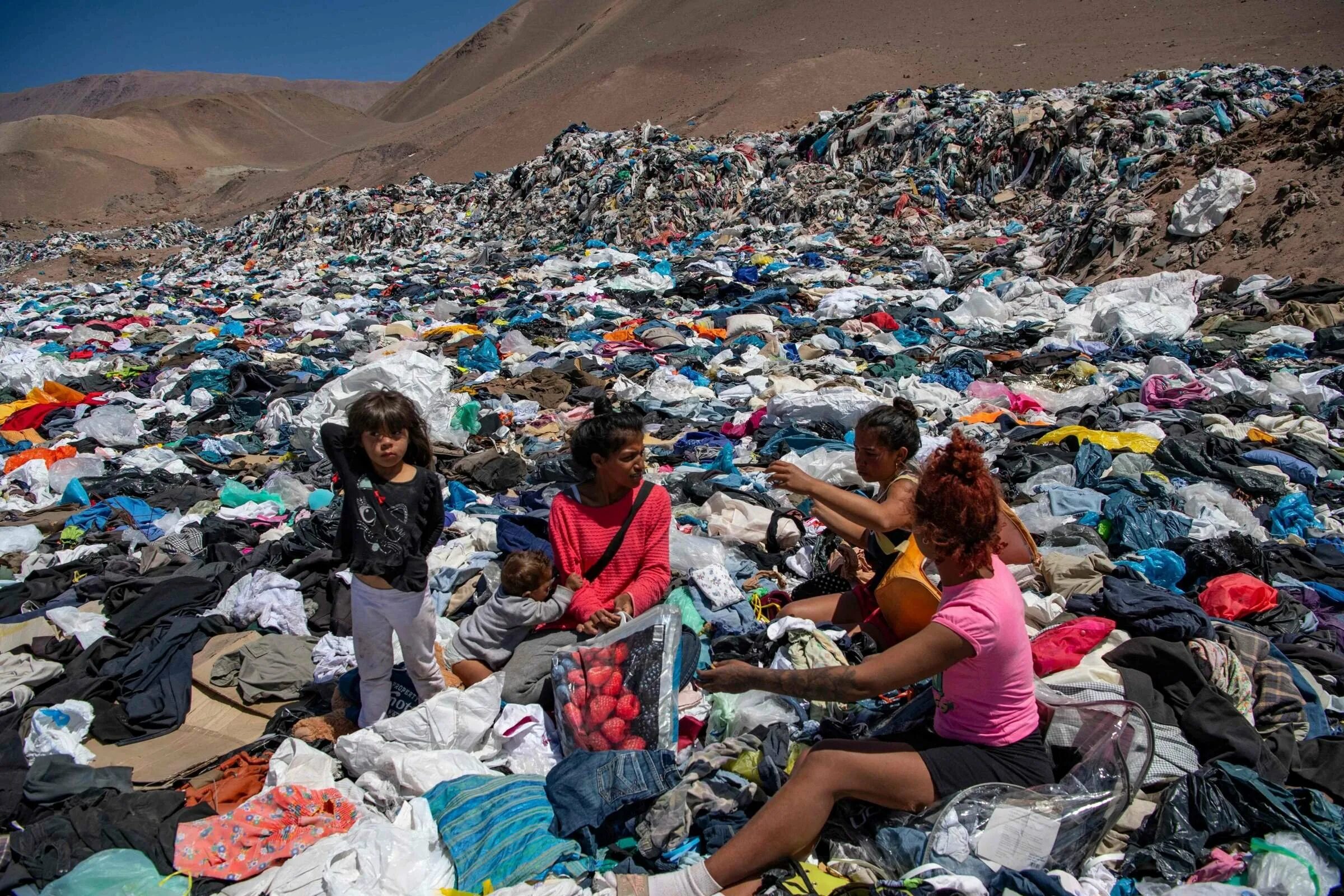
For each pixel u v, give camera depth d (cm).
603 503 440
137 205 7062
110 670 471
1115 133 2302
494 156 5750
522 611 423
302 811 347
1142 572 509
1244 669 412
